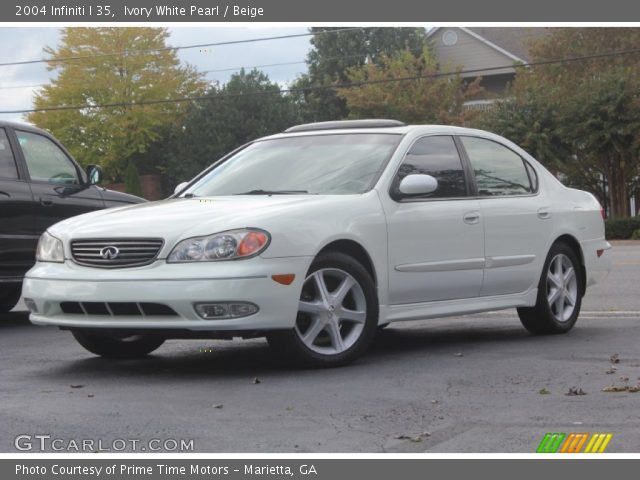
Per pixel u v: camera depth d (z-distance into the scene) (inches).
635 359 289.6
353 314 278.4
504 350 310.7
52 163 416.5
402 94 1893.5
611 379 257.0
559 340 333.4
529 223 335.6
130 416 218.4
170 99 2226.9
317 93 2406.5
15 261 394.3
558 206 350.6
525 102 1437.0
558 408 221.6
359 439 196.4
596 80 1386.6
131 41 2222.0
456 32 2199.8
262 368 279.1
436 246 302.7
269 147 324.5
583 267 359.6
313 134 323.9
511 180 339.0
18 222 394.6
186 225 261.3
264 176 308.0
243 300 252.7
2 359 308.2
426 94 1872.5
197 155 2218.3
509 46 2151.8
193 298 251.3
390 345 325.1
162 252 257.8
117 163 2274.9
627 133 1342.3
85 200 422.9
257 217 261.7
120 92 2204.7
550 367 276.7
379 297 287.7
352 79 1952.5
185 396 240.1
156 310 257.0
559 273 349.4
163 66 2246.6
